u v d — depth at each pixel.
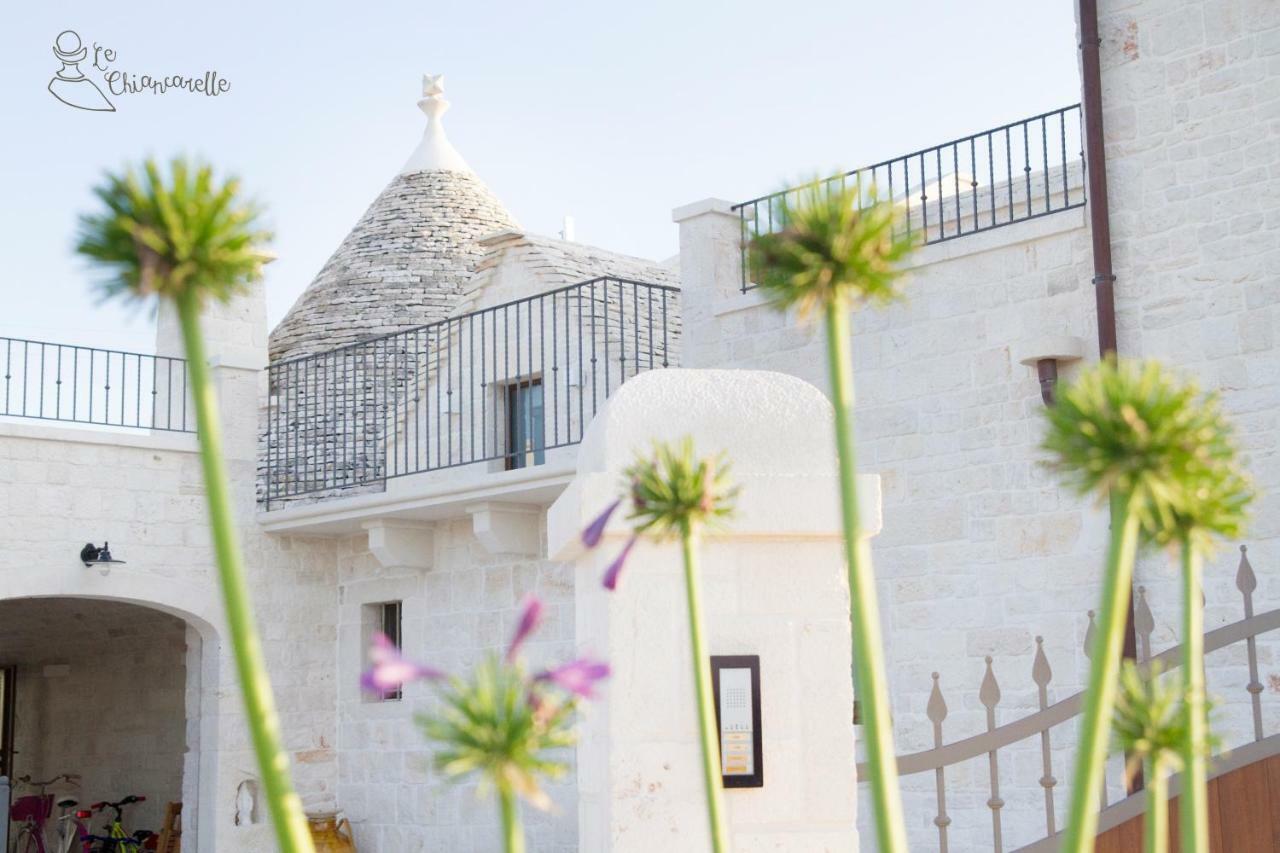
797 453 4.24
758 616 4.22
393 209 19.38
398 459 15.50
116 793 19.12
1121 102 10.09
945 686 10.41
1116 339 9.83
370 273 18.28
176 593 14.27
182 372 15.05
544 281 14.48
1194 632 2.07
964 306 10.69
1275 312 9.25
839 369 1.86
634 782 4.08
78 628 19.62
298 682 15.10
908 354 10.96
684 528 2.45
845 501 1.83
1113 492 1.77
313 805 14.98
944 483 10.62
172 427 14.95
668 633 4.15
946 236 12.12
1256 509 9.09
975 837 10.04
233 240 1.47
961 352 10.66
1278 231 9.30
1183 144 9.78
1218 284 9.52
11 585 13.20
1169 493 1.74
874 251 1.85
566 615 13.14
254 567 14.95
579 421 13.80
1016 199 12.02
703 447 4.16
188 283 1.47
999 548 10.25
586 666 1.62
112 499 13.95
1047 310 10.27
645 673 4.12
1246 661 8.91
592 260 15.30
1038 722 5.93
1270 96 9.44
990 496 10.35
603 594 4.18
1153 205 9.87
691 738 4.13
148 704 18.81
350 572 15.46
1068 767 9.60
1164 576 9.34
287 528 14.80
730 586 4.21
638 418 4.16
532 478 12.55
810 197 1.88
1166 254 9.77
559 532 4.45
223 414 14.85
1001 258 10.55
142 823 18.62
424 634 14.59
